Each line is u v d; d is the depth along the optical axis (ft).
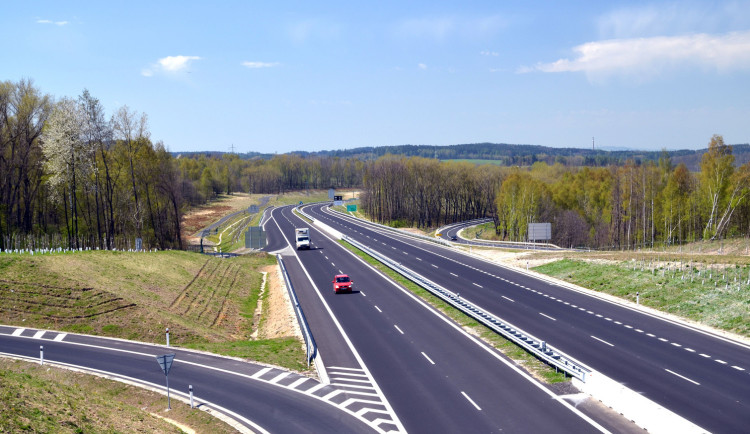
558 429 71.67
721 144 295.89
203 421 78.07
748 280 137.80
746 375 89.81
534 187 383.24
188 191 561.02
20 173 224.74
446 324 129.80
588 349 105.91
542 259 211.82
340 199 533.55
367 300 158.20
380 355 108.06
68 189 226.79
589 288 163.43
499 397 83.97
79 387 83.30
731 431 69.05
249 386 92.43
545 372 94.94
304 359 108.17
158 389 91.09
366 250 251.19
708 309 127.95
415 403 82.99
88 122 214.07
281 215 496.64
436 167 532.73
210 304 156.76
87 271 149.18
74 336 117.29
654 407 70.54
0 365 95.04
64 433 60.75
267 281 203.62
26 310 124.77
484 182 547.90
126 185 252.62
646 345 107.76
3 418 59.41
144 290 149.28
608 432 70.44
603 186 394.52
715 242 257.55
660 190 346.33
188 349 113.80
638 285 154.40
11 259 142.82
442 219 570.05
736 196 286.87
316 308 150.61
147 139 255.50
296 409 82.17
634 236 347.77
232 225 439.22
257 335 135.44
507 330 115.14
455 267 209.15
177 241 293.02
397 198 538.88
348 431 73.87
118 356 107.34
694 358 99.09
